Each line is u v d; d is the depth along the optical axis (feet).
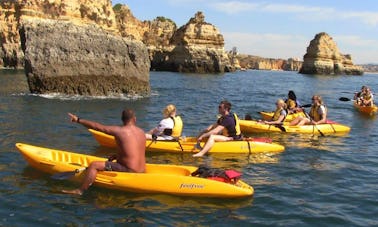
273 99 95.09
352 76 344.90
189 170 25.72
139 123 50.01
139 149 24.75
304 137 44.78
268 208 22.81
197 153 34.22
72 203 22.34
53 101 65.05
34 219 20.21
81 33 76.95
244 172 29.96
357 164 33.58
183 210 22.00
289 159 34.30
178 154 34.45
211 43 267.39
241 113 67.41
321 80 233.96
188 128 48.73
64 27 76.07
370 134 48.91
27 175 26.53
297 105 53.42
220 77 208.64
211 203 23.13
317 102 49.93
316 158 35.12
